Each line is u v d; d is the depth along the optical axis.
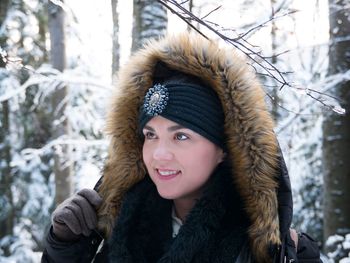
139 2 4.02
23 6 7.21
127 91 1.42
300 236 1.46
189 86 1.28
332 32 4.68
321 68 5.34
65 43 5.95
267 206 1.26
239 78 1.28
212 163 1.31
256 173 1.27
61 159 6.04
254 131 1.27
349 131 4.70
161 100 1.27
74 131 7.28
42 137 7.90
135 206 1.36
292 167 6.54
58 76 5.11
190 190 1.30
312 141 6.23
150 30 3.96
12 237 7.67
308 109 4.59
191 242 1.22
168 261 1.22
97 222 1.41
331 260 3.76
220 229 1.29
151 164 1.31
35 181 8.04
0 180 7.83
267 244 1.25
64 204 1.37
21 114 7.73
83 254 1.42
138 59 1.42
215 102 1.30
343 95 4.59
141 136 1.42
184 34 1.37
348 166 4.70
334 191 4.73
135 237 1.35
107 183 1.45
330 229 4.77
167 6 1.64
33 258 7.46
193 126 1.25
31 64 7.38
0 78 7.00
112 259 1.30
